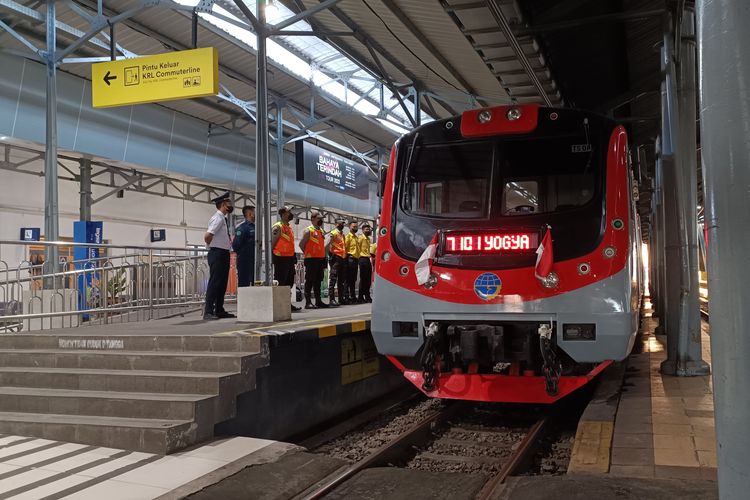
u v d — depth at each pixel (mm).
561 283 5816
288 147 23109
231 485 4254
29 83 13891
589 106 14805
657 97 14539
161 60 10148
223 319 9250
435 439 6387
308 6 11289
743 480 2025
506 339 6113
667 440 4961
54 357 6512
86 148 15367
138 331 7312
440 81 13844
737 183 2051
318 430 7074
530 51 9281
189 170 18672
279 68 16141
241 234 9836
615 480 4016
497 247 6047
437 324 6133
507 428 6750
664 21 8211
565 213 6039
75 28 13680
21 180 16828
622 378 7973
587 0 8430
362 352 8234
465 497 4227
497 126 6527
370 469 4836
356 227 13836
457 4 7816
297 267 16094
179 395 5527
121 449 5020
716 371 2131
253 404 6051
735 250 2053
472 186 6461
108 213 19250
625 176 6070
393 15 10219
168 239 21594
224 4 12477
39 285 11156
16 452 4973
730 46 2082
